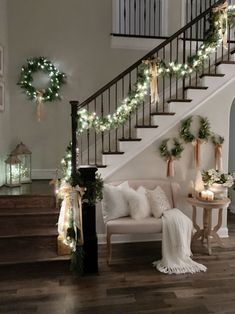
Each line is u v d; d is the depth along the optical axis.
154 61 3.94
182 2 5.36
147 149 4.03
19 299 2.71
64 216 3.16
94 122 4.00
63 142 5.10
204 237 3.86
